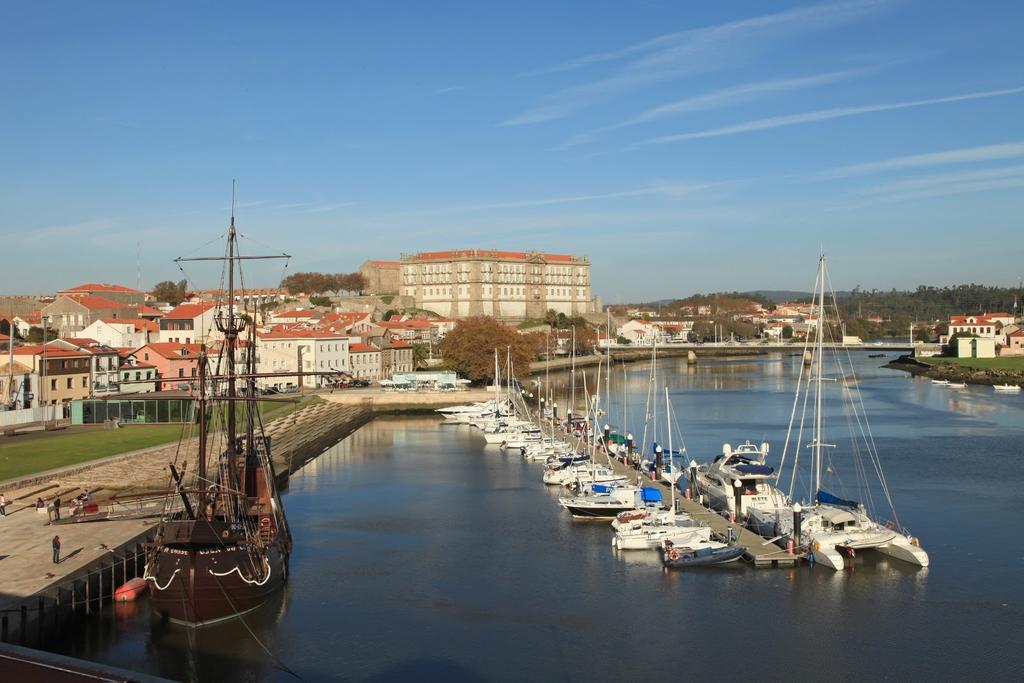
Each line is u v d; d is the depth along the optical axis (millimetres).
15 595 63594
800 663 64562
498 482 128500
